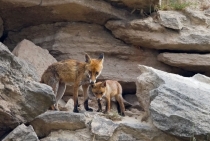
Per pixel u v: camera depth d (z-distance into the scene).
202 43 15.34
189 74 16.00
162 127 11.40
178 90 12.00
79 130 11.70
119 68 15.71
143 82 12.91
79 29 16.03
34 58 14.95
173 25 15.47
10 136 10.65
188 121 11.21
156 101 11.73
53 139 11.40
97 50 15.86
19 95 11.07
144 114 12.77
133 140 11.67
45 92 11.22
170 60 15.41
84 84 13.36
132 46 15.98
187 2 16.89
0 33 16.27
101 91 13.16
